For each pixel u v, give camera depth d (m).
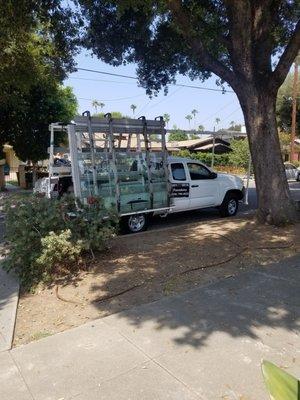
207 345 3.73
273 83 8.60
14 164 35.50
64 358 3.64
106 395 3.09
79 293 5.18
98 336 4.02
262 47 8.67
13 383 3.29
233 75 8.86
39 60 13.14
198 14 10.59
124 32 11.17
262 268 5.96
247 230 8.39
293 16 11.05
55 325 4.37
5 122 18.86
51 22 10.44
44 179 10.16
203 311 4.48
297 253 6.71
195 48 8.94
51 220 5.90
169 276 5.66
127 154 9.20
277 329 4.01
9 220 6.14
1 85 14.23
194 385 3.15
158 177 9.84
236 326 4.09
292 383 1.59
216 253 6.75
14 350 3.83
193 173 11.05
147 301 4.85
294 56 8.38
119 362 3.53
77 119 8.46
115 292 5.15
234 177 12.24
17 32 10.12
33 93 18.25
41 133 19.25
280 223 8.69
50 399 3.07
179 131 12.87
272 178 8.80
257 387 3.10
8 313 4.72
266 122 8.77
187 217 12.10
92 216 6.30
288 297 4.83
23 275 5.82
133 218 9.45
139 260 6.38
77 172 8.51
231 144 35.47
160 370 3.37
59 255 5.61
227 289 5.13
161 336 3.95
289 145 39.34
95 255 6.57
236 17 8.20
